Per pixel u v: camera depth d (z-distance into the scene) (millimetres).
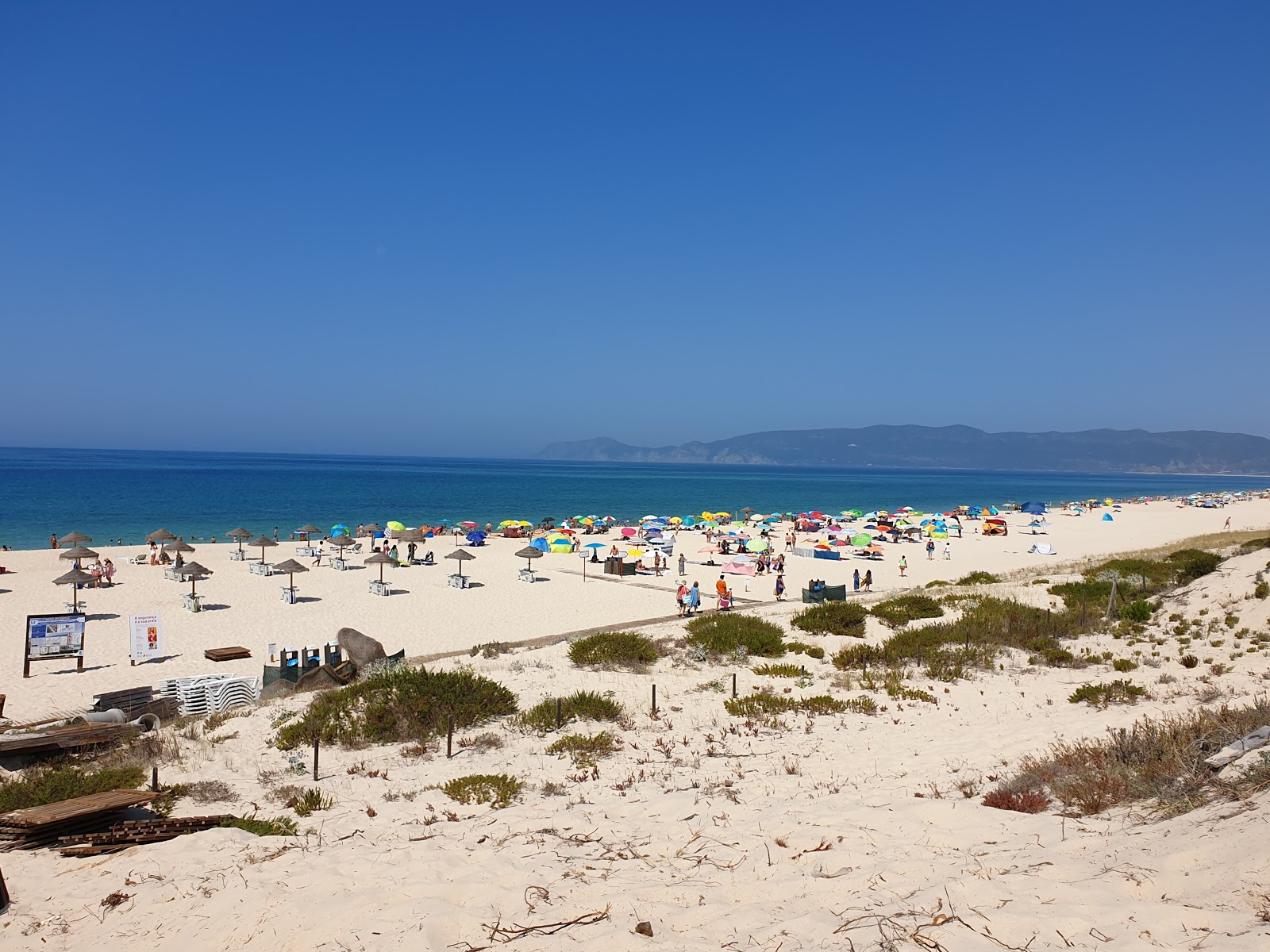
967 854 5477
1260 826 4586
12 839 7297
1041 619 18734
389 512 80938
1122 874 4520
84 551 31906
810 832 6246
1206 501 101375
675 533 60406
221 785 9109
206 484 115375
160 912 5551
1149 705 11375
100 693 17953
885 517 68062
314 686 16078
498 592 32688
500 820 7371
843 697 13133
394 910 5223
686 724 11570
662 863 5871
